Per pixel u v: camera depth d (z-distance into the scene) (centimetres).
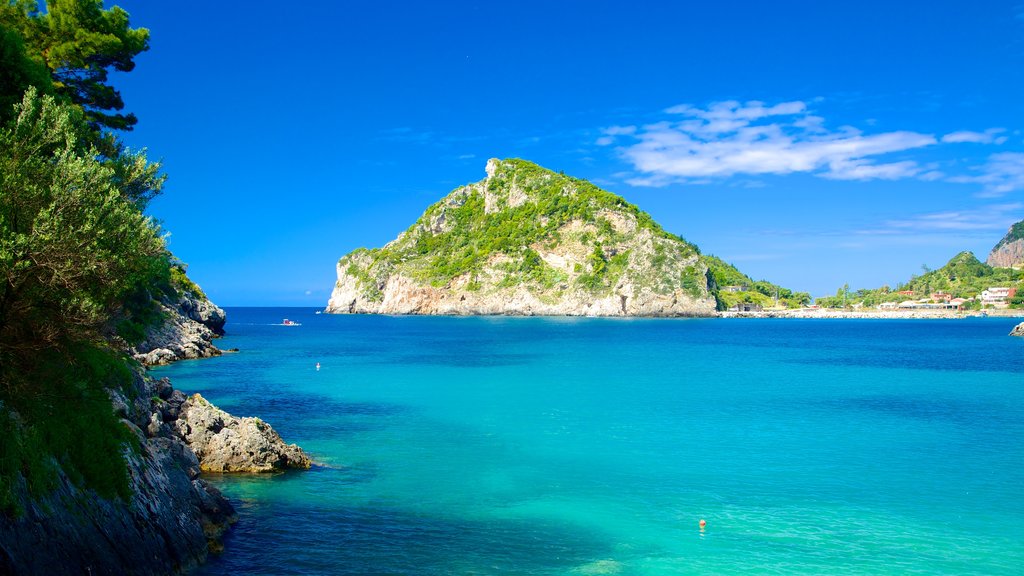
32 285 1409
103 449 1656
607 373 7381
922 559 2053
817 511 2502
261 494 2552
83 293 1480
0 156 1479
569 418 4431
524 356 9725
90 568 1409
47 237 1317
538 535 2214
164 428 2364
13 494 1289
